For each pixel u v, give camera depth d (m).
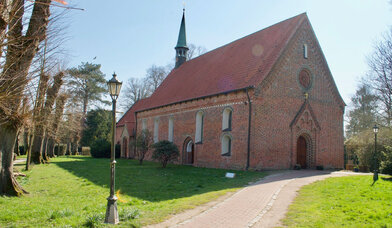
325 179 16.22
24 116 11.75
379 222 7.90
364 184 13.87
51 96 21.48
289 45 23.44
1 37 6.49
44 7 7.94
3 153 11.87
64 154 51.31
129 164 29.89
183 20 42.34
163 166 25.72
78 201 11.41
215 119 24.77
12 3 6.54
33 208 9.47
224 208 10.01
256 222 8.37
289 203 10.55
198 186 15.11
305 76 24.81
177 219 8.69
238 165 21.78
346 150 36.75
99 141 43.78
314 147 24.33
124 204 10.93
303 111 23.73
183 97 30.11
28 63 8.05
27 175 19.33
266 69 22.05
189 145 29.33
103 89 56.03
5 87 7.73
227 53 30.62
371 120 40.00
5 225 7.65
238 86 22.73
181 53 42.09
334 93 26.83
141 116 39.88
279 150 22.09
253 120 20.88
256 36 28.41
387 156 17.72
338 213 8.93
